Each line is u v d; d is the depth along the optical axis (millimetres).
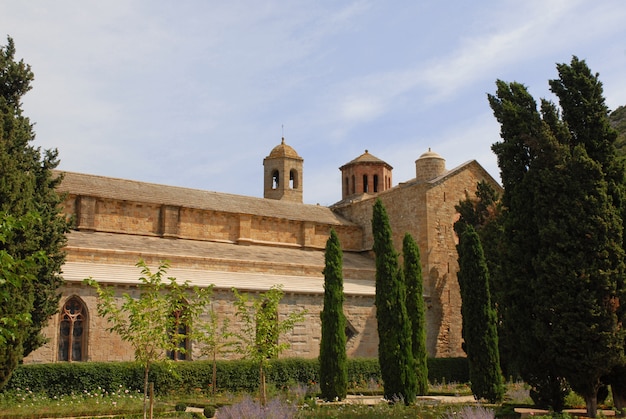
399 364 29547
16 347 21234
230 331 35250
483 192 46438
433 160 51188
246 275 39156
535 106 25625
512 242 24703
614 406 24672
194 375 31531
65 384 28016
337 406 27438
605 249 22391
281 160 60250
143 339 20562
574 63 25047
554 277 22562
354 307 41562
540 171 23812
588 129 24422
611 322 21922
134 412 24547
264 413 22500
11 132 24500
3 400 25281
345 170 63906
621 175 24109
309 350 38562
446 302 46875
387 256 31516
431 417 24000
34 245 22312
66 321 30953
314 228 50594
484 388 29984
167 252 38812
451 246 48438
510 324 24484
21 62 27438
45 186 27922
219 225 45969
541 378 24250
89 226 40031
